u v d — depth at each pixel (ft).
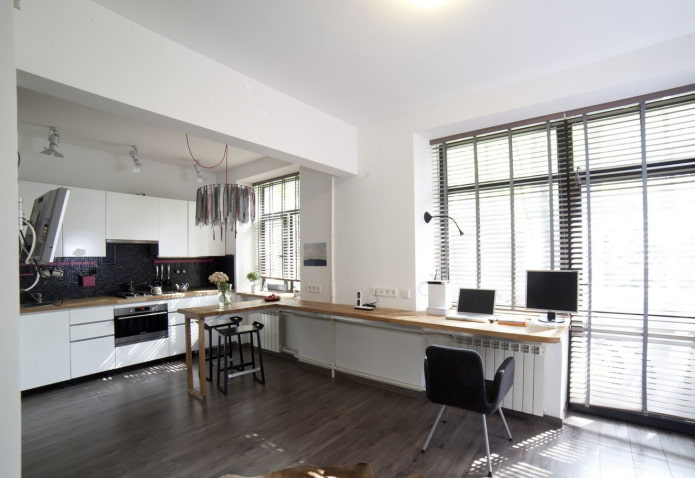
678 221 8.12
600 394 8.99
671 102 8.21
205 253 16.70
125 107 6.54
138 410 9.83
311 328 13.35
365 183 12.03
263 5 6.06
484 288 10.28
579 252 9.22
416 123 10.87
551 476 6.72
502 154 10.49
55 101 9.66
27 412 9.78
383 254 11.52
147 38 6.69
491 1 6.01
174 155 14.97
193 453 7.66
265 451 7.70
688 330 7.95
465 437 8.19
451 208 11.43
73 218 12.53
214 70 7.86
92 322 12.40
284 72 8.46
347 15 6.37
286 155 9.90
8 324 3.42
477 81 9.02
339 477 6.63
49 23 5.45
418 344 10.44
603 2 6.06
